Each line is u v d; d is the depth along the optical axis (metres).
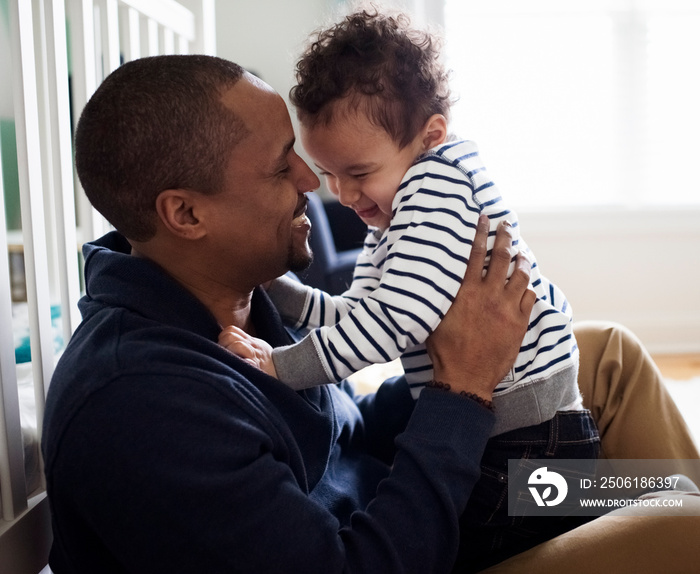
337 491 1.01
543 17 3.39
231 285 1.02
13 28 0.98
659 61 3.39
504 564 0.98
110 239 1.07
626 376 1.30
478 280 0.99
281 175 0.98
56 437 0.75
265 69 3.65
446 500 0.85
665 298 3.46
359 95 1.05
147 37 1.51
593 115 3.45
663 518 0.96
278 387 0.93
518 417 1.05
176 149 0.88
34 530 1.04
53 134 1.13
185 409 0.75
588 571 0.94
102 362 0.78
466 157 1.06
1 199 0.95
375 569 0.80
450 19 3.42
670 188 3.46
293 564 0.74
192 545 0.73
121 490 0.73
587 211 3.44
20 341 1.42
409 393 1.26
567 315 1.17
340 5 3.36
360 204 1.15
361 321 0.95
